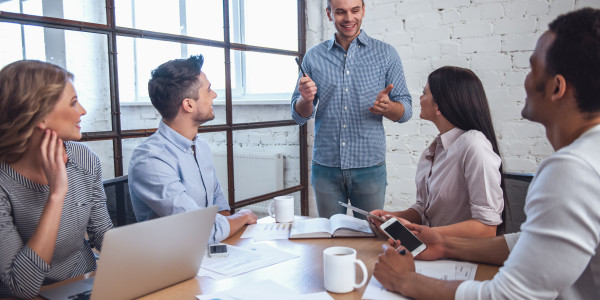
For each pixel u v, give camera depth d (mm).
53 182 1056
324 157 2359
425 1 2752
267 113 3336
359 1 2203
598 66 735
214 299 964
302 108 2277
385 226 1229
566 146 797
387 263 1014
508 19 2531
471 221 1322
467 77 1439
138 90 3771
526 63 2512
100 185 1377
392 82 2291
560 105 805
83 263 1311
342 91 2303
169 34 2311
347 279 994
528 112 881
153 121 3604
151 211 1507
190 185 1575
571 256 741
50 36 3119
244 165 3441
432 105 1502
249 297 968
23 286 992
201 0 3328
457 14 2668
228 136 2775
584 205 734
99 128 3521
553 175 767
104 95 3541
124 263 927
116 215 1561
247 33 3451
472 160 1351
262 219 1703
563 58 770
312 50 2412
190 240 1043
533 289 778
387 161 2986
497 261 1149
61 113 1085
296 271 1138
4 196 1092
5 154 1091
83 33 3332
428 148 1575
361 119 2283
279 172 3318
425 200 1612
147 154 1477
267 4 3336
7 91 1037
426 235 1223
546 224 763
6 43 2887
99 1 3387
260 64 3406
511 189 1588
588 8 778
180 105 1524
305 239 1429
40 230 1022
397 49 2875
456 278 1065
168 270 1026
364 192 2316
